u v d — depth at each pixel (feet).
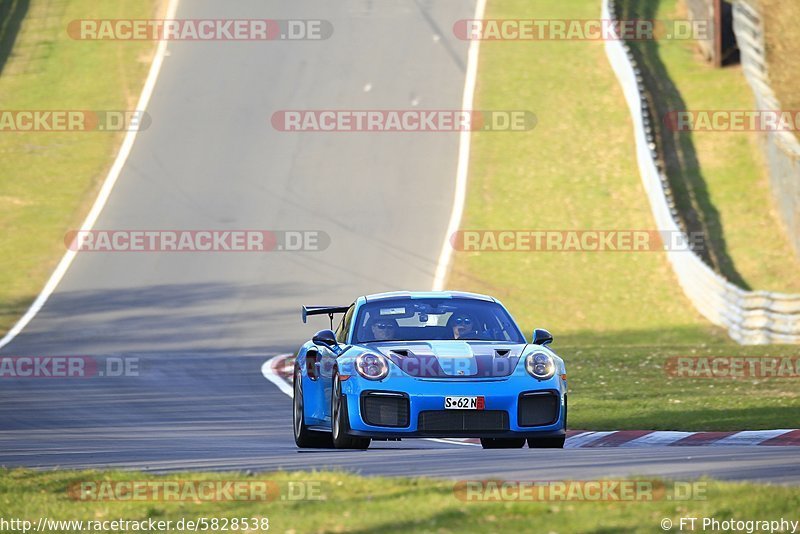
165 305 349.00
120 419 186.29
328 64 518.37
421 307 142.00
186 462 124.47
